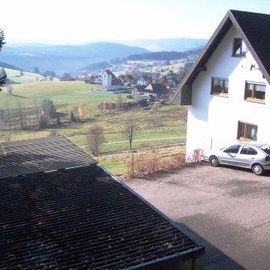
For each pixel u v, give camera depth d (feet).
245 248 44.27
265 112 78.13
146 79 572.92
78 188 41.42
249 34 78.38
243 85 82.02
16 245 30.73
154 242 31.50
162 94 460.96
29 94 489.67
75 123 331.16
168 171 74.79
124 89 533.96
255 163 69.97
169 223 34.81
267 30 82.43
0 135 290.35
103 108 393.70
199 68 89.76
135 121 319.47
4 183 41.83
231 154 73.72
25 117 349.82
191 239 32.22
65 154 51.37
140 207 37.70
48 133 292.81
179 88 93.76
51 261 28.68
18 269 27.63
